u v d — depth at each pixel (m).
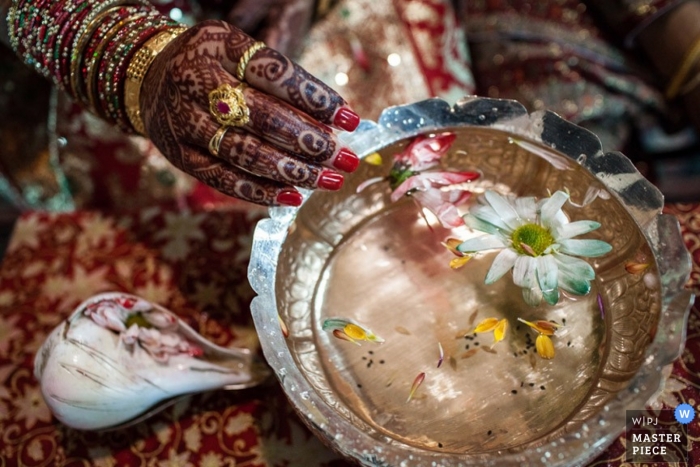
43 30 0.54
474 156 0.53
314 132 0.44
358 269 0.51
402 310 0.48
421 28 0.81
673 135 0.87
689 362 0.52
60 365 0.49
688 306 0.42
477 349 0.46
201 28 0.46
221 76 0.45
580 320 0.46
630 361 0.42
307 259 0.51
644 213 0.46
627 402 0.40
